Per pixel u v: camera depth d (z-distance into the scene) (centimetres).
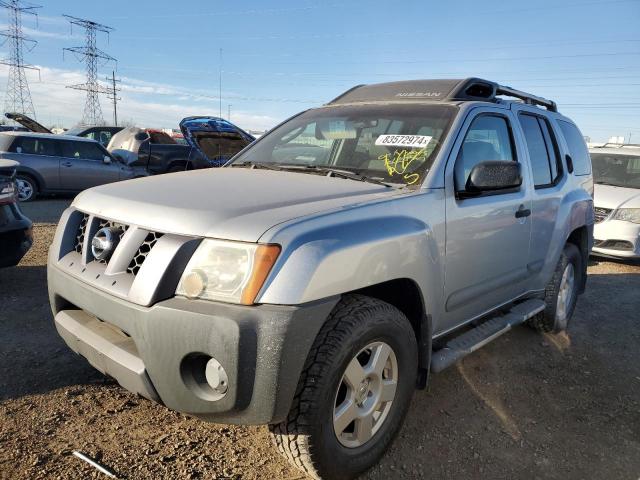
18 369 336
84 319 260
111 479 241
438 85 367
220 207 226
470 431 307
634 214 744
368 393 251
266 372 200
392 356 257
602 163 870
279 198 245
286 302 203
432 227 275
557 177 433
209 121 1190
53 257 269
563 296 470
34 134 1198
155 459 258
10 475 237
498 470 273
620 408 348
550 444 301
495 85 379
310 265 208
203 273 207
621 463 287
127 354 226
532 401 350
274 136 388
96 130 1716
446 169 296
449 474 267
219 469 254
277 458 265
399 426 273
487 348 431
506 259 350
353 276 225
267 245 204
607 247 760
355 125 348
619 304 585
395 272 248
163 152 1415
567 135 476
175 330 204
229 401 203
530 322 467
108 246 236
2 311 434
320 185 276
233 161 377
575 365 412
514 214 349
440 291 288
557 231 415
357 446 248
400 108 349
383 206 254
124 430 280
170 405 217
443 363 295
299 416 216
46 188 1191
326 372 216
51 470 243
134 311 212
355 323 227
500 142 357
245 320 197
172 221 221
